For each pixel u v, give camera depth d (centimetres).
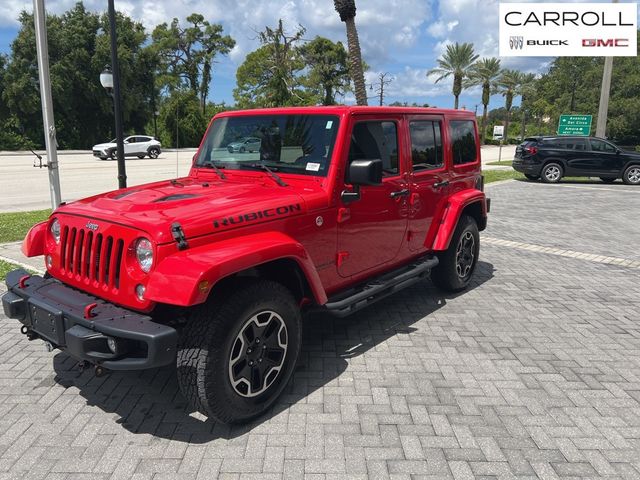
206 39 6131
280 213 346
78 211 342
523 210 1270
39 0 762
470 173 592
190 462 292
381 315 532
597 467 290
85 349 289
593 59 6688
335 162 379
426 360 426
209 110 5288
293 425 329
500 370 408
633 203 1394
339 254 399
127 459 294
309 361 422
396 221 459
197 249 299
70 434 318
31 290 346
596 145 1894
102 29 4925
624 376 400
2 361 416
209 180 431
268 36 2908
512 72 6775
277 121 416
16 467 286
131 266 301
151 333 276
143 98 5234
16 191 1578
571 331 492
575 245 883
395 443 311
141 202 339
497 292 614
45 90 791
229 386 307
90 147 5197
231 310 301
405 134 466
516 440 314
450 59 5553
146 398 362
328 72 5747
